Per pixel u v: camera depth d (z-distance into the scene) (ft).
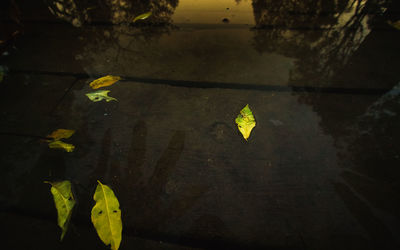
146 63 5.03
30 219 2.84
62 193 2.59
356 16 6.16
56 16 6.61
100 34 5.92
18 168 3.30
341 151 3.37
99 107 4.11
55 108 4.10
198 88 4.43
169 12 6.71
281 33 5.74
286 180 3.12
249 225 2.75
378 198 2.89
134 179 3.16
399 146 3.37
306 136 3.59
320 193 2.97
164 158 3.38
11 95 4.33
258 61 4.98
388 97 4.09
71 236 2.69
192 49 5.38
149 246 2.61
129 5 7.01
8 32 5.98
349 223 2.71
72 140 3.62
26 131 3.75
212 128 3.76
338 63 4.83
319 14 6.33
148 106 4.13
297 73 4.66
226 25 6.12
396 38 5.36
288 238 2.64
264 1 7.03
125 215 2.84
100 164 3.33
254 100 4.17
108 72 4.82
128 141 3.60
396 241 2.56
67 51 5.41
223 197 2.98
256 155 3.39
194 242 2.64
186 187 3.08
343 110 3.92
